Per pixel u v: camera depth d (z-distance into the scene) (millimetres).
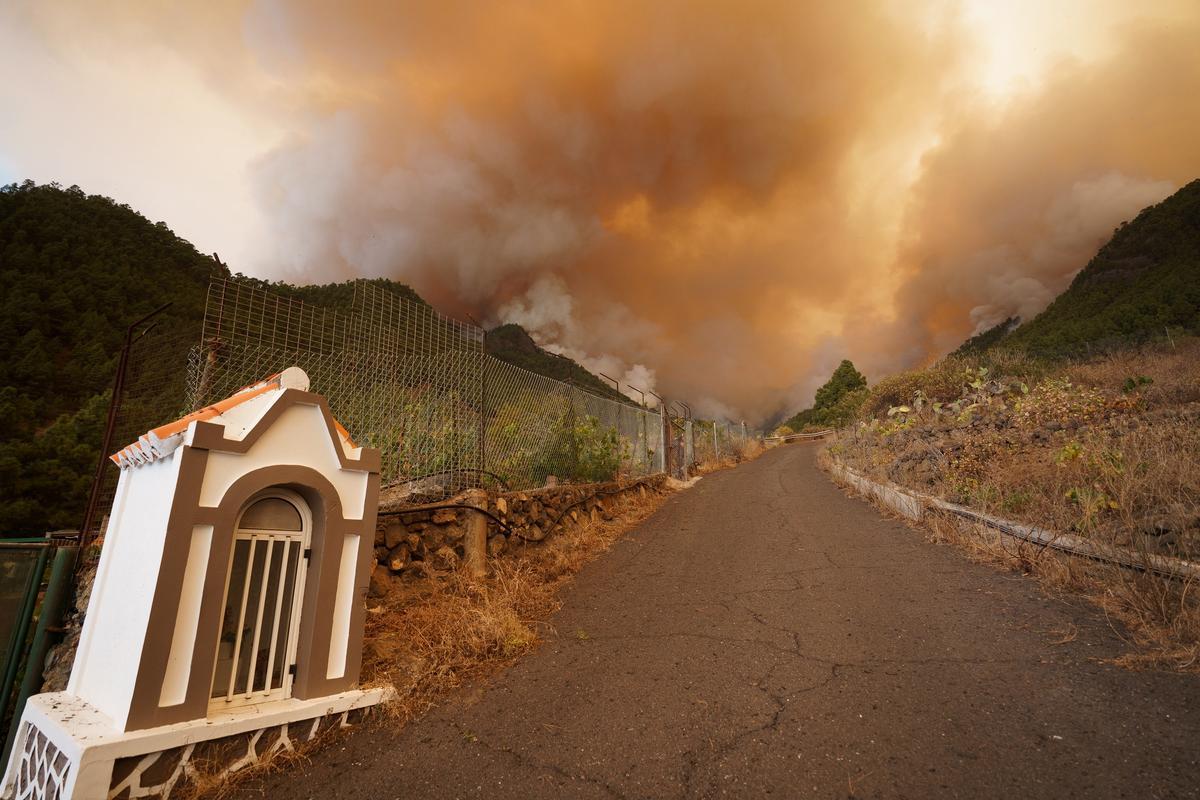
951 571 6344
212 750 3322
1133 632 4312
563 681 4449
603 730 3680
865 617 5273
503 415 8508
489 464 7898
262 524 3990
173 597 3350
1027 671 3953
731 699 3951
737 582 6738
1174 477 5871
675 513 11734
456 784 3213
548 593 6723
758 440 35531
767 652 4699
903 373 20906
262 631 3918
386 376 6527
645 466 15078
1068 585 5312
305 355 5676
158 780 3102
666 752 3375
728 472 20375
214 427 3652
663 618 5730
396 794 3154
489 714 4004
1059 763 2943
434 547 6473
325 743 3730
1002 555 6336
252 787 3266
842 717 3588
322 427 4273
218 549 3574
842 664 4352
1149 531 5293
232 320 5133
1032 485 7625
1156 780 2734
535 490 8602
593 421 11914
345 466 4336
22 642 4699
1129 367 13492
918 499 8664
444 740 3701
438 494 6812
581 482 10641
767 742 3385
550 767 3318
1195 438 6691
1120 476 6277
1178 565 4449
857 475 12805
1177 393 9531
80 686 3760
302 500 4207
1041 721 3338
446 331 7445
